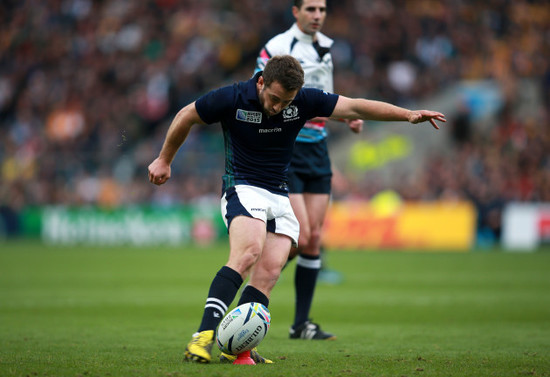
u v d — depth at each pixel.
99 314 29.03
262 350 19.42
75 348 19.38
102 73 105.50
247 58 104.56
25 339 21.45
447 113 94.19
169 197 90.44
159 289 39.44
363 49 100.00
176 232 84.81
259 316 15.83
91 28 112.12
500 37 103.88
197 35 106.06
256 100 16.27
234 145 16.81
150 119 99.06
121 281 43.84
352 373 15.05
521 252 70.75
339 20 103.12
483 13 105.69
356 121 23.19
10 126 107.81
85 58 108.94
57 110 103.12
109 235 86.25
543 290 39.47
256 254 16.12
